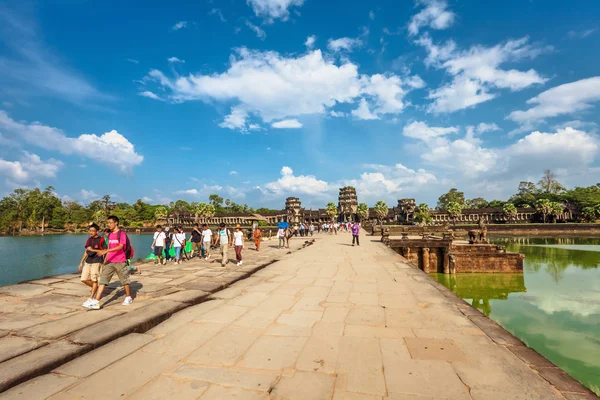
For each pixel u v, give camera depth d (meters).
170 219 104.56
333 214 93.56
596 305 17.11
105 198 111.38
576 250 40.50
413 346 4.92
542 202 86.25
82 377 3.99
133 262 14.77
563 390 3.59
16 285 9.33
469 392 3.60
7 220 97.06
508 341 5.10
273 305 7.38
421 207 94.31
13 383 3.75
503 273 25.97
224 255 13.52
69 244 58.84
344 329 5.73
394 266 13.76
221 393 3.62
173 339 5.25
